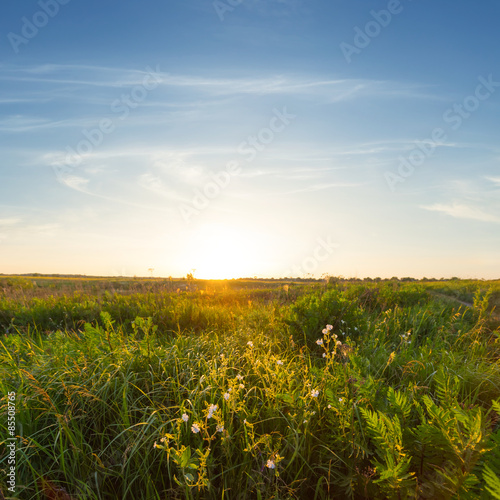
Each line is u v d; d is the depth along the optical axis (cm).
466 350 554
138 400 344
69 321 843
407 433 246
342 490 267
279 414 314
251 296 1191
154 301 962
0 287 1845
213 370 365
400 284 1498
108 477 275
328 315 604
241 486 266
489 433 222
